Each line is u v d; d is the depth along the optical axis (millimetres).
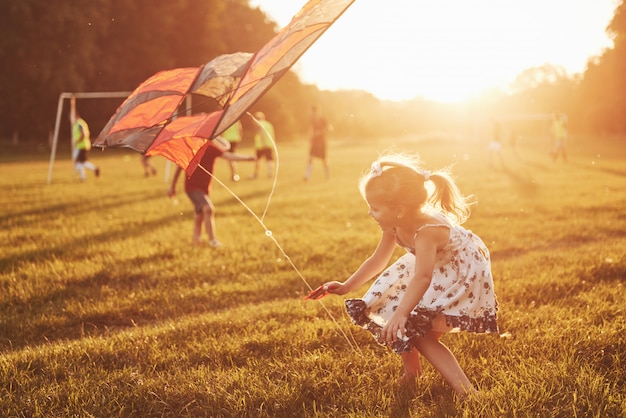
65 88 39375
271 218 9867
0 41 38250
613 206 10031
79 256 7133
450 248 3078
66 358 3793
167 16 46625
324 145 16578
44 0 39375
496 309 3207
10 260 6898
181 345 4047
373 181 3059
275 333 4121
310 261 6777
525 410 2836
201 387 3268
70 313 5098
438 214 3195
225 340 4059
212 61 3420
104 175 19516
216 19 52438
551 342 3711
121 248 7520
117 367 3729
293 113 71875
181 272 6316
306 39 2518
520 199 11289
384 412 2949
